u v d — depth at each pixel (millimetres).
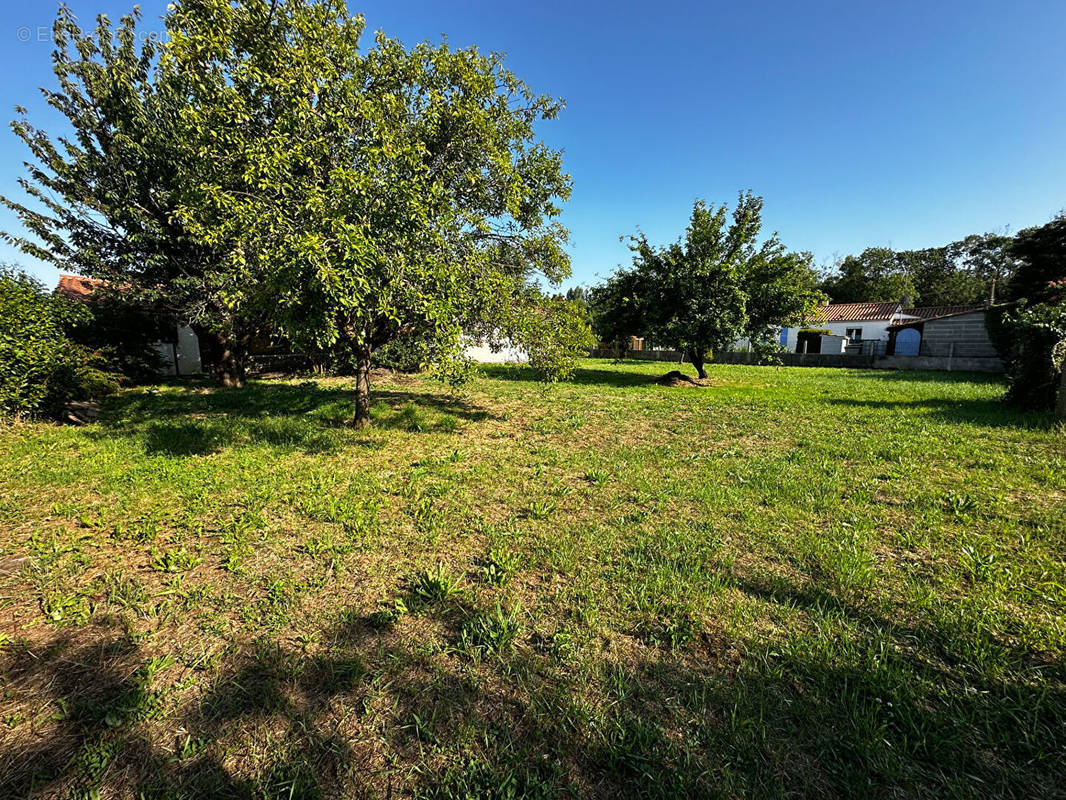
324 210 4566
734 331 14422
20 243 11203
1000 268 45125
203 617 2564
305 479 4914
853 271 47031
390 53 6309
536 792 1566
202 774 1654
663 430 7766
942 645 2289
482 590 2848
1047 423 7527
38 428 7328
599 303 17578
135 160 11359
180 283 11328
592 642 2355
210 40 5434
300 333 5180
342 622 2520
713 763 1669
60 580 2932
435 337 6016
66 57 11000
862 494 4363
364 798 1576
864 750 1687
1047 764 1640
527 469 5402
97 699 1983
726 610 2611
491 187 7266
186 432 6984
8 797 1561
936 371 20922
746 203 15086
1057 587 2740
